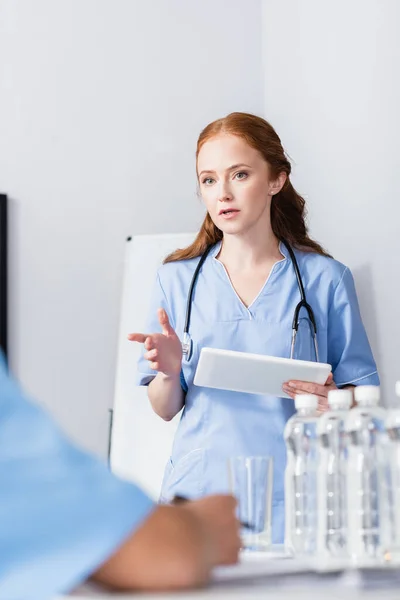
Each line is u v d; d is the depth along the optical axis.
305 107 3.04
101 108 3.13
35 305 3.00
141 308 2.88
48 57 3.10
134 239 2.94
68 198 3.07
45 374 2.98
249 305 2.20
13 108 3.05
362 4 2.73
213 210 2.21
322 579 0.89
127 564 0.76
